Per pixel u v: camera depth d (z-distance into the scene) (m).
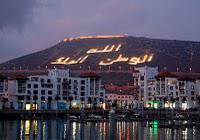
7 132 165.62
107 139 148.75
